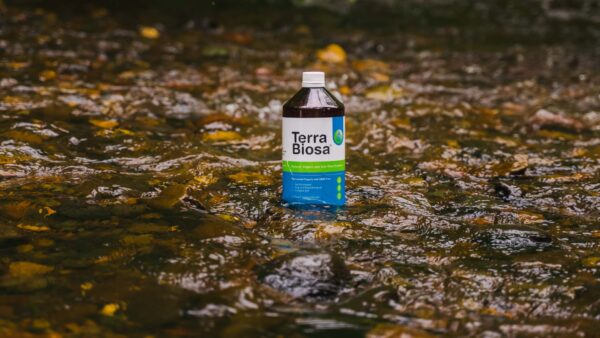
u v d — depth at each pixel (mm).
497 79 2961
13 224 1578
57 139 1963
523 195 1814
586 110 2492
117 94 2385
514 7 4898
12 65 2633
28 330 1321
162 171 1846
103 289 1409
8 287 1407
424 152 2068
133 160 1897
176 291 1411
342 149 1692
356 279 1464
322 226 1606
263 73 2812
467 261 1528
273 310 1384
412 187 1837
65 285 1415
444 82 2855
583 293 1447
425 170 1951
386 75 2926
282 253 1514
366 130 2209
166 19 3887
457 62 3293
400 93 2582
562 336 1356
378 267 1501
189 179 1804
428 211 1712
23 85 2396
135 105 2305
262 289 1423
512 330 1365
